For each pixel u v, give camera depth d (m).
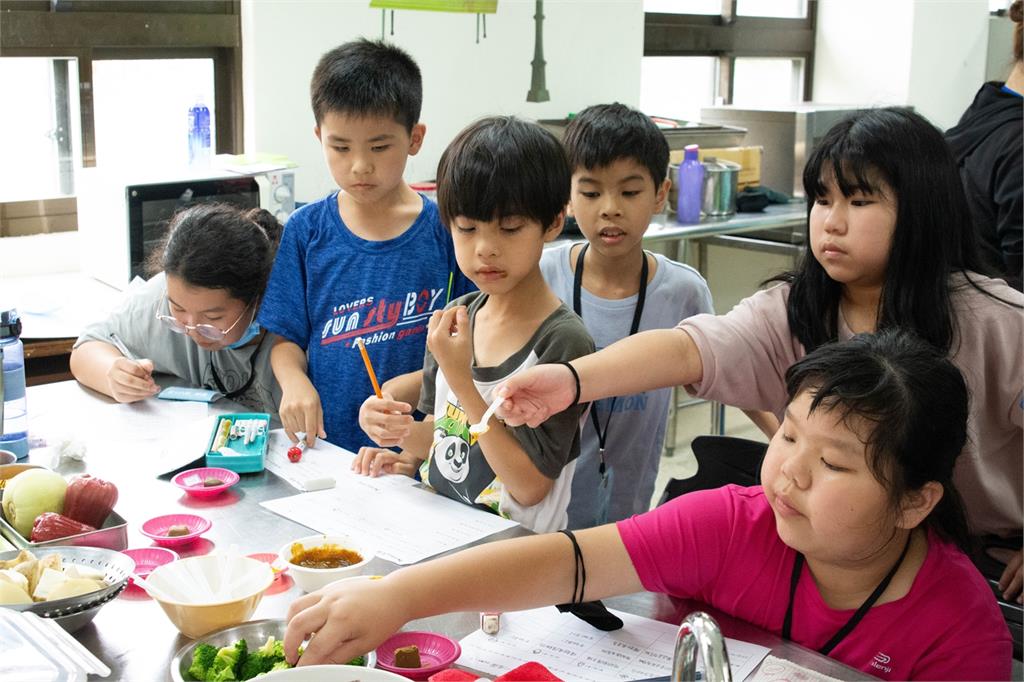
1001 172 2.09
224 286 1.85
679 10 4.44
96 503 1.34
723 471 1.63
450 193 1.46
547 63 3.76
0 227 3.01
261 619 1.11
